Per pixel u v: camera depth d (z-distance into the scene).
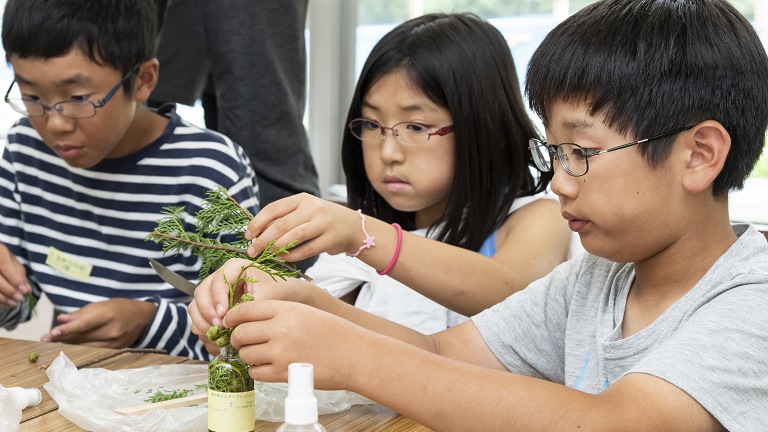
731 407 0.82
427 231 1.66
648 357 0.89
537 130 1.66
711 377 0.83
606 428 0.82
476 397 0.88
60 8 1.50
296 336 0.92
